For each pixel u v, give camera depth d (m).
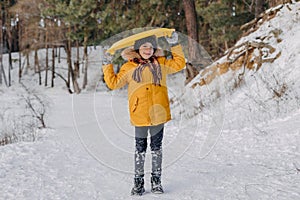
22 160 6.57
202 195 4.34
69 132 10.41
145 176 5.30
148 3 25.31
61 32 32.59
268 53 12.46
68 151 7.38
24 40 38.97
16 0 39.38
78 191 4.69
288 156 6.04
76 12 24.56
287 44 12.38
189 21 21.58
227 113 10.31
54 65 40.03
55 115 17.06
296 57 11.65
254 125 8.78
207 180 4.94
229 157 6.31
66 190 4.74
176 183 4.89
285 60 11.87
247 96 11.12
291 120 8.39
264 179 4.85
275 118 9.01
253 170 5.34
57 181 5.16
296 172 5.10
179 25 27.36
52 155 6.97
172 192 4.52
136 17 25.31
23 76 42.62
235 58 12.93
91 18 25.61
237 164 5.79
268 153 6.37
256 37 13.33
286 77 11.06
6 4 42.22
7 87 38.62
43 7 27.09
